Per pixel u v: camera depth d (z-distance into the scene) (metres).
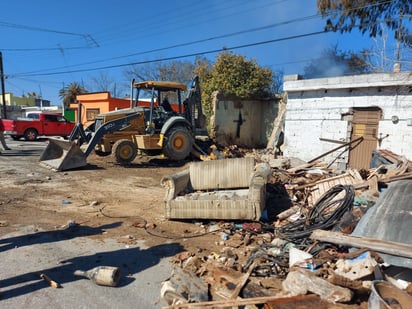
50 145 10.52
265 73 16.88
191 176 6.51
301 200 6.31
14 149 14.42
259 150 15.00
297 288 2.91
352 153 9.48
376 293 2.41
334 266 3.25
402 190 4.21
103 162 11.30
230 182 6.33
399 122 8.59
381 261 2.97
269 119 16.88
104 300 3.15
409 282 2.85
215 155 12.13
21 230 4.96
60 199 6.77
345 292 2.74
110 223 5.39
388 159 7.47
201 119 12.86
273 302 2.73
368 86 8.92
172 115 11.84
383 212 3.70
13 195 6.91
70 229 5.06
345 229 4.18
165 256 4.17
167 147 11.13
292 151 10.77
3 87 25.12
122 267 3.85
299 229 4.68
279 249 4.14
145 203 6.67
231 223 5.32
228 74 16.08
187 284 3.17
